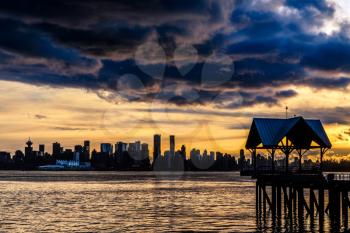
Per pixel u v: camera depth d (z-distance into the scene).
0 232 50.72
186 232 48.75
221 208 73.88
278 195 54.12
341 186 44.38
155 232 49.38
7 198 102.00
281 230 47.88
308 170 57.31
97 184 180.62
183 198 99.25
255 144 61.22
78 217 64.25
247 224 53.28
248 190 130.50
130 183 193.25
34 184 178.25
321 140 56.00
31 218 63.38
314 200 50.62
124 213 68.94
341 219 52.97
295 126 56.59
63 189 141.12
